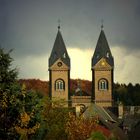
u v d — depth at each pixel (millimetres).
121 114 179375
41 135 85125
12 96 59219
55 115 102312
